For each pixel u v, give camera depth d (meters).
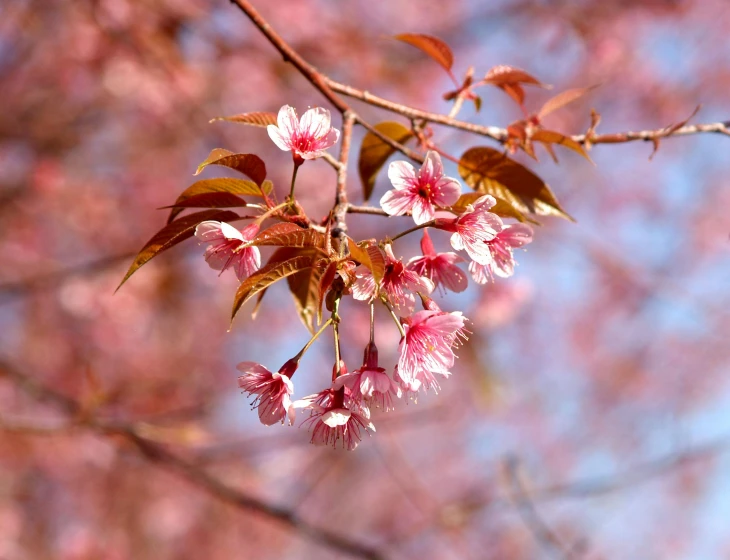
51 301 8.60
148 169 8.94
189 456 5.67
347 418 1.84
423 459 12.04
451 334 1.93
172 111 7.84
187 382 7.55
